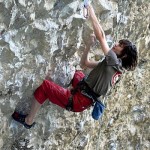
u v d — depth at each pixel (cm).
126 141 783
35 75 485
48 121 554
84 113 600
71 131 600
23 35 450
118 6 555
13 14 427
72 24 489
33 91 497
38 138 558
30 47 464
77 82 536
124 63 479
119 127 747
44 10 454
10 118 507
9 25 431
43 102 504
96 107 500
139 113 774
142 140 812
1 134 503
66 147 615
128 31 615
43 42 471
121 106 725
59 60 510
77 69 544
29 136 542
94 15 490
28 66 473
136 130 788
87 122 623
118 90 684
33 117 506
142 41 680
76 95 493
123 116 743
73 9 476
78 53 531
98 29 490
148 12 631
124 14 577
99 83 481
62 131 586
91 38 509
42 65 485
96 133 686
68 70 529
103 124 700
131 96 736
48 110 545
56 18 471
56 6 464
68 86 546
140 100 758
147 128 807
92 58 558
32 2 436
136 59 478
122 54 475
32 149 557
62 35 489
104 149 745
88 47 514
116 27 573
